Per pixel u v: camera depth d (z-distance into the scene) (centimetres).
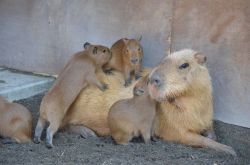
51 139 532
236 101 591
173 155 507
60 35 726
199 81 524
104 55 573
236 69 583
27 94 704
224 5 576
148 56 649
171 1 614
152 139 550
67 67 564
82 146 533
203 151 525
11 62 787
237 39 575
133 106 525
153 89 513
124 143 535
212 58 598
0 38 786
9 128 536
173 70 514
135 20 648
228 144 555
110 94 580
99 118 583
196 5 597
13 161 485
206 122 547
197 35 604
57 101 542
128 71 587
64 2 708
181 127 539
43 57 754
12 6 759
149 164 478
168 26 623
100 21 680
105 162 481
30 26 751
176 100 528
